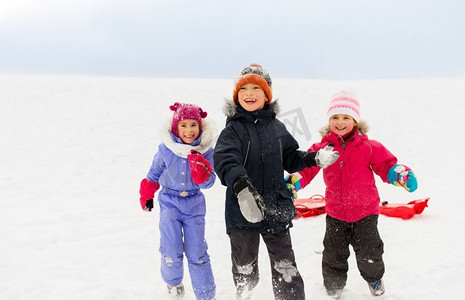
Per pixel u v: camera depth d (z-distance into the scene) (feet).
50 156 35.24
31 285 12.55
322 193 25.64
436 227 17.22
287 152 10.41
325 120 50.70
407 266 13.16
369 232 10.69
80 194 25.43
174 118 11.25
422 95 61.62
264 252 14.99
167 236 11.18
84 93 62.18
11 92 59.98
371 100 59.88
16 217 20.49
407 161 34.71
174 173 11.05
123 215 20.88
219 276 13.26
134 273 13.60
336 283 11.05
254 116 10.07
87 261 14.64
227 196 10.04
